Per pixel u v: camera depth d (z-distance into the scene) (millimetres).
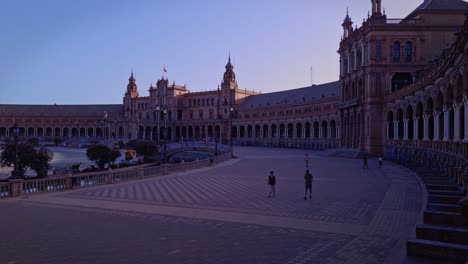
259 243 14180
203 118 169750
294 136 127188
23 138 174625
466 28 23797
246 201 23453
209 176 38188
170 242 14297
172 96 175375
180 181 33969
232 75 164750
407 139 52094
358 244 13969
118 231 15961
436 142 37469
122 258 12430
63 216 19031
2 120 182500
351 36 78438
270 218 18578
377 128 68250
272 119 138500
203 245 13922
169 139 175375
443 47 67125
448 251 11383
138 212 20078
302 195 25781
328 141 105375
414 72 67250
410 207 20859
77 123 184375
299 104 124062
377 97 68062
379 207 21016
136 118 176500
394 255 12508
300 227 16688
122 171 33969
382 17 69125
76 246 13766
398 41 68125
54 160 83375
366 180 33969
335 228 16438
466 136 26906
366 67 69812
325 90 118750
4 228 16422
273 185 25266
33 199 24172
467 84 26875
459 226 14062
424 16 67938
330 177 36750
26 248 13508
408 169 42000
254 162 58312
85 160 83312
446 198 18188
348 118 80938
